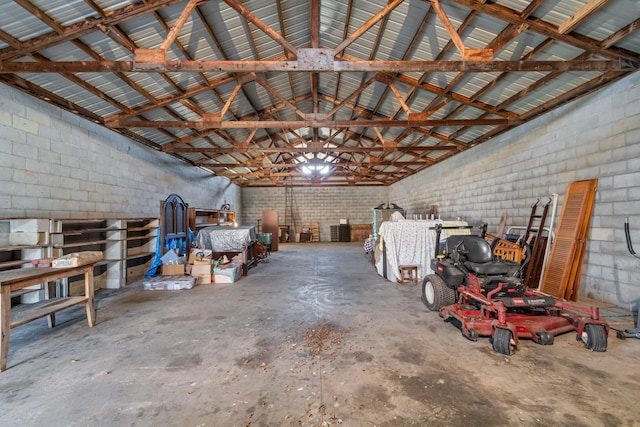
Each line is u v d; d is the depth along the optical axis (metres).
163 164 7.24
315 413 1.77
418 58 4.50
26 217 3.61
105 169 5.20
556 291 4.04
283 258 8.88
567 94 4.09
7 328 2.34
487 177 6.37
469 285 3.26
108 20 3.06
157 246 5.77
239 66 3.26
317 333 3.03
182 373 2.25
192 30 3.82
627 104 3.49
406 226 5.57
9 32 2.97
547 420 1.68
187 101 5.33
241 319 3.50
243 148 7.11
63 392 2.01
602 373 2.17
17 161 3.67
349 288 5.06
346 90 6.32
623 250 3.54
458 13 3.40
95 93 4.16
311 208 14.78
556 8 2.91
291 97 6.79
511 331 2.48
